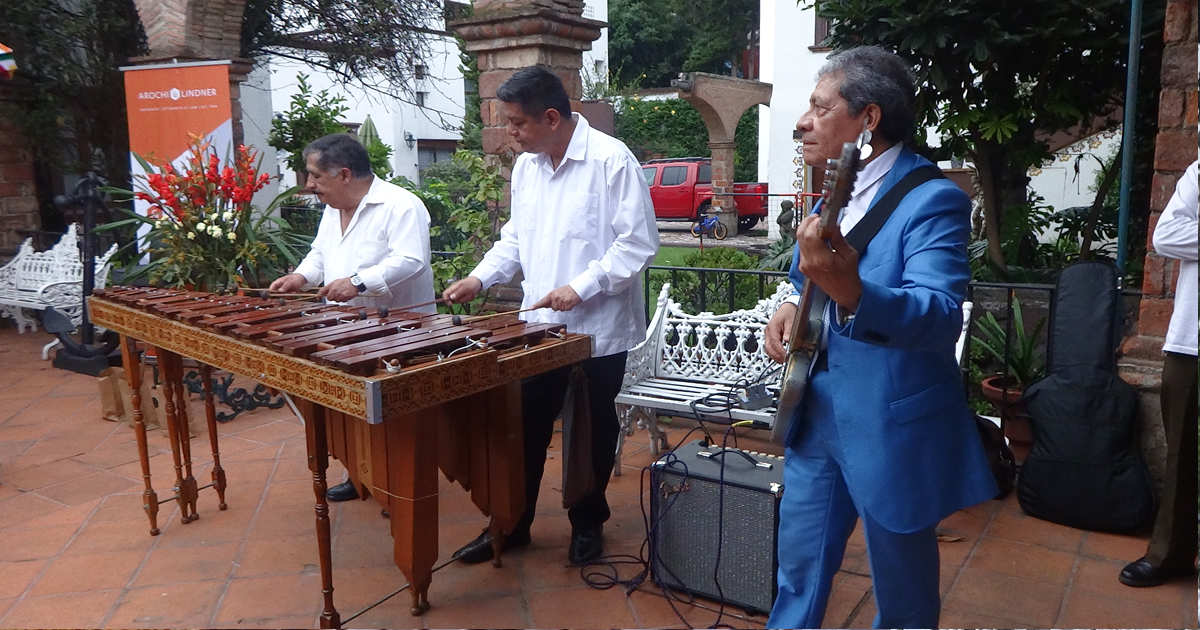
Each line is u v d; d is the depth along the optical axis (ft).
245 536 11.10
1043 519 11.00
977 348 15.75
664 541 9.32
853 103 6.07
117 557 10.55
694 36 111.14
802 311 6.51
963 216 6.04
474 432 9.36
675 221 67.15
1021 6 14.98
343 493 12.23
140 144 21.02
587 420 9.35
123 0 26.86
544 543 10.82
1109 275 10.80
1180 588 9.23
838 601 9.25
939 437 6.24
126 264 22.75
